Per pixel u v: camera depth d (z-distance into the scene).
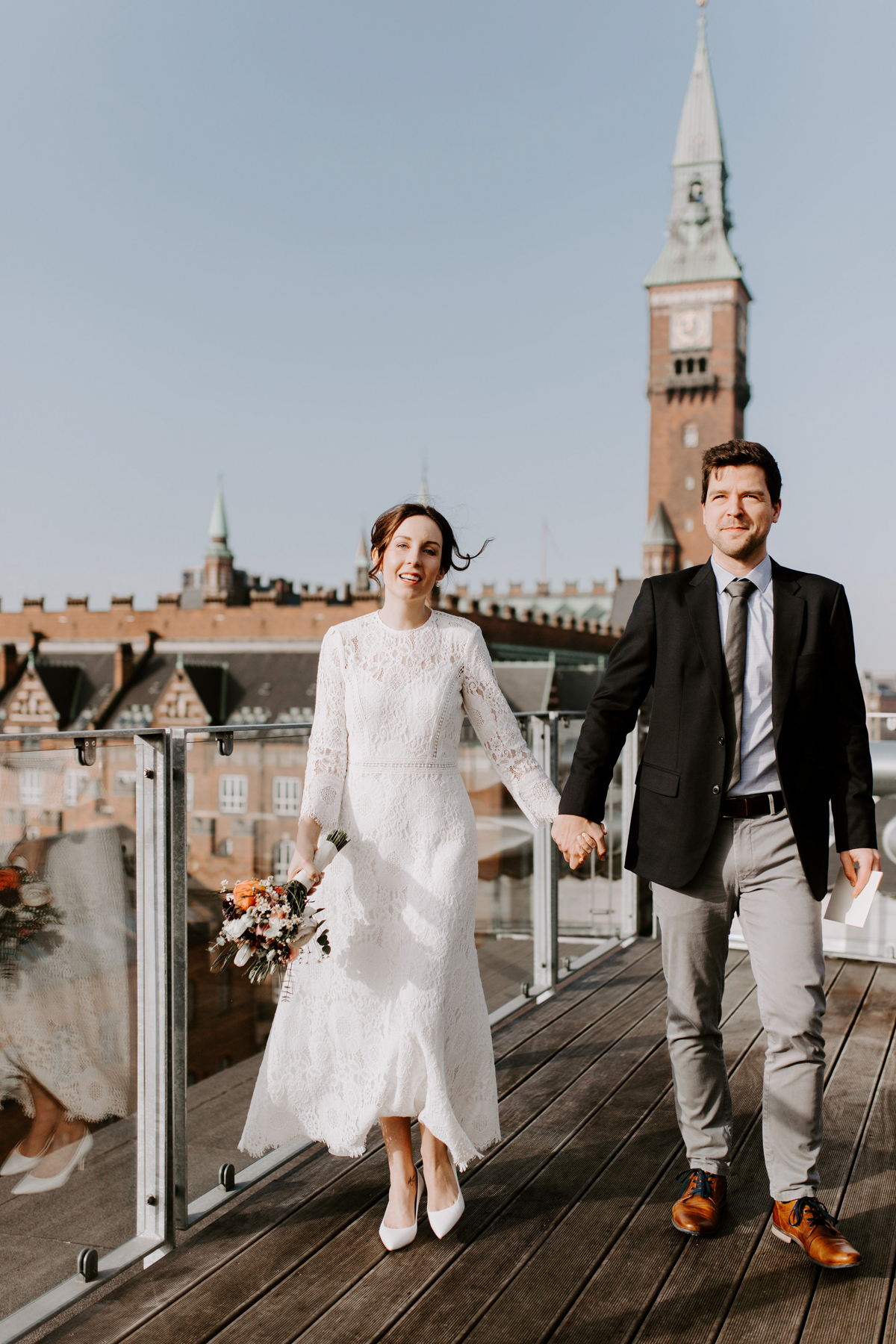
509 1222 2.58
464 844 2.47
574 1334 2.13
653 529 97.62
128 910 2.47
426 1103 2.36
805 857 2.39
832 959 5.04
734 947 5.25
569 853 2.51
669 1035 2.61
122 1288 2.30
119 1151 2.44
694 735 2.43
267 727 3.03
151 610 72.50
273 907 2.29
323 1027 2.50
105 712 70.25
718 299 96.62
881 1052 3.75
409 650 2.47
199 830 3.59
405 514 2.46
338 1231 2.53
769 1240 2.48
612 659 2.60
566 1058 3.70
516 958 4.43
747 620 2.44
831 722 2.46
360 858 2.45
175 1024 2.53
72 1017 2.33
